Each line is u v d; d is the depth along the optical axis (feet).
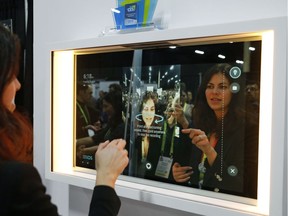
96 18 4.36
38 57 5.05
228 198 3.14
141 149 3.76
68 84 4.35
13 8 5.71
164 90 3.58
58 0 4.78
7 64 2.22
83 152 4.23
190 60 3.38
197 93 3.34
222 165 3.18
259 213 2.83
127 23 3.73
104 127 4.06
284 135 2.64
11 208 1.99
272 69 2.71
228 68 3.13
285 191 2.78
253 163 2.99
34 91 5.11
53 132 4.33
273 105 2.67
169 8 3.78
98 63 4.09
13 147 2.32
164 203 3.32
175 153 3.51
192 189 3.38
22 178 2.05
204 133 3.31
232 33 2.87
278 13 3.10
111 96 4.00
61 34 4.77
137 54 3.77
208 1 3.51
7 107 2.36
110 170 3.10
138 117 3.78
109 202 2.80
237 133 3.08
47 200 2.18
